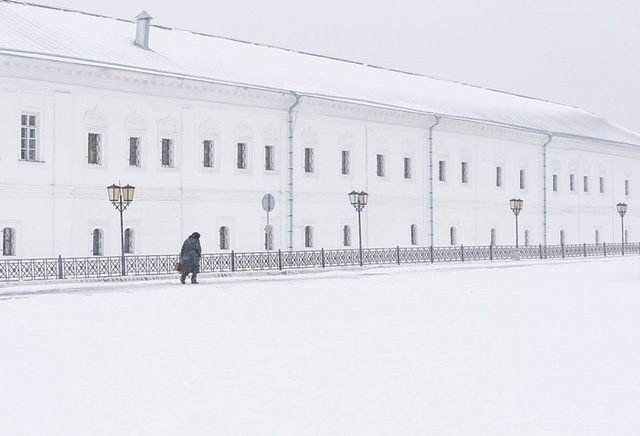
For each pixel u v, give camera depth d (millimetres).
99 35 37938
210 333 15164
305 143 42625
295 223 41969
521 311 18797
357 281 30594
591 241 64375
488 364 11609
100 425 8336
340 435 7930
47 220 32688
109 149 34656
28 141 32406
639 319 17031
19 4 38344
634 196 69875
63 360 12133
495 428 8094
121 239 32875
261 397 9594
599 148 65188
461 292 24688
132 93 35438
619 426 8117
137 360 12125
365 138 45812
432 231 49688
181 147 37219
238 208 39469
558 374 10805
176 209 37000
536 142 58469
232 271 36031
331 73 49562
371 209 46094
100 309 19844
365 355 12500
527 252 53531
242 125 39656
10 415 8758
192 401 9406
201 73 37969
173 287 28156
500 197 55406
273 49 50938
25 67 31797
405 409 8953
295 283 29812
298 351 12930
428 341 13938
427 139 49750
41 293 25906
